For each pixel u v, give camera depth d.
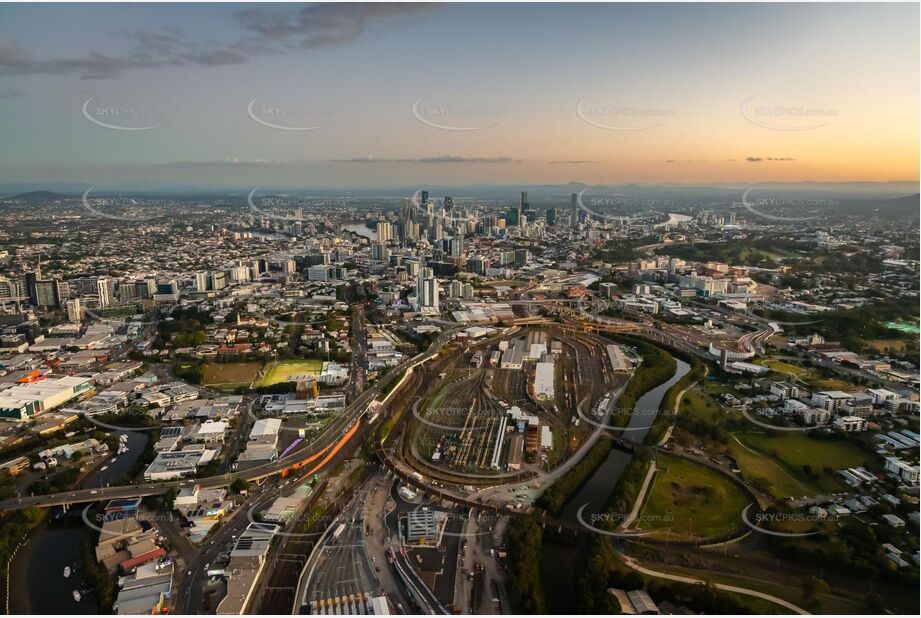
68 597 161.38
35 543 185.12
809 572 167.50
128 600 155.50
